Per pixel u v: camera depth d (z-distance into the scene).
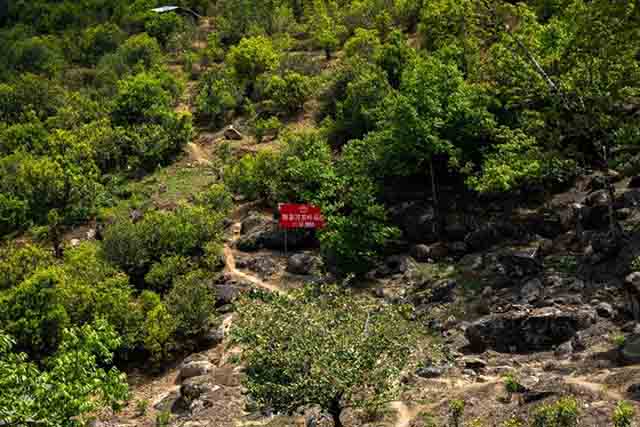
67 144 61.25
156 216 43.56
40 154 63.88
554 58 32.72
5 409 12.83
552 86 30.34
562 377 21.23
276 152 51.28
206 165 58.72
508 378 21.39
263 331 17.73
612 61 29.61
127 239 41.62
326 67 70.31
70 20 109.88
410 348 18.75
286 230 40.00
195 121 68.56
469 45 41.69
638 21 28.50
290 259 39.25
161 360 34.44
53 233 49.75
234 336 18.20
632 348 21.58
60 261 44.88
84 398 13.59
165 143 60.25
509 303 28.42
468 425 19.42
